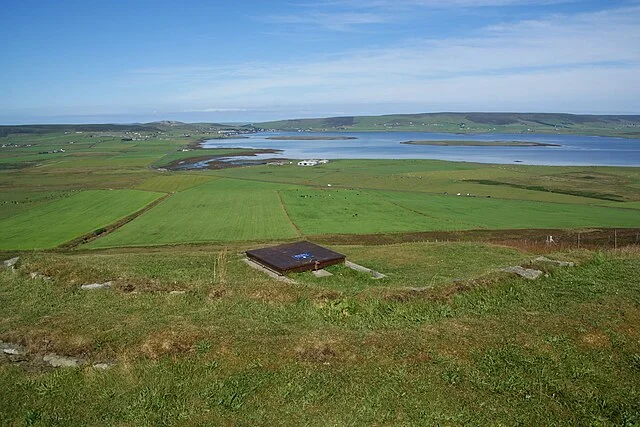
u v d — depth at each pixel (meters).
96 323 16.61
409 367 14.20
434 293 20.17
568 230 59.47
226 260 33.22
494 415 12.20
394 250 37.69
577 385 13.49
